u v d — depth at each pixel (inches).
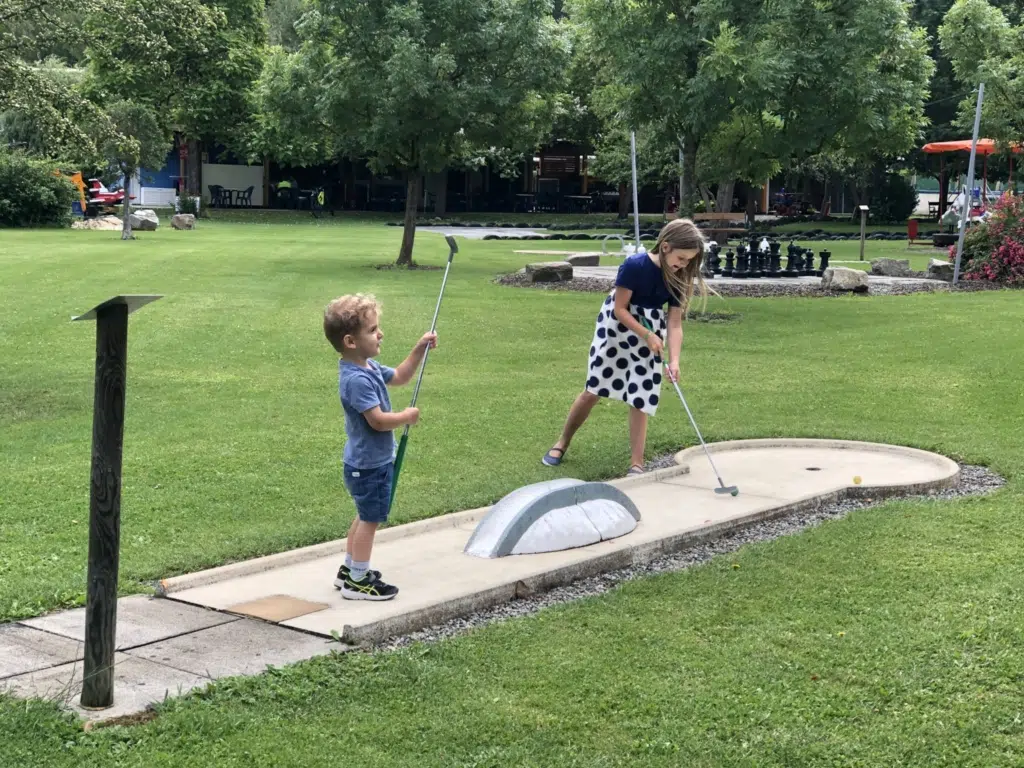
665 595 190.7
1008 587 192.1
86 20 391.5
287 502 249.1
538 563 204.4
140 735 137.0
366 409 178.5
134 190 2034.9
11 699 145.4
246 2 1761.8
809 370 431.5
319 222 1740.9
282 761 132.2
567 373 422.6
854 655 163.6
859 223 1754.4
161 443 303.9
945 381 405.4
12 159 1328.7
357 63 800.9
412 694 150.6
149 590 193.9
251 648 166.2
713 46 776.9
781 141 919.7
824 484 266.1
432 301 621.3
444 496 254.2
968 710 146.0
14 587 191.0
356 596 186.4
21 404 361.1
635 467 277.3
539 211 2127.2
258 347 470.0
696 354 469.7
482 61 821.2
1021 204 789.9
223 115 1780.3
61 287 660.1
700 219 936.9
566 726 142.0
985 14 941.8
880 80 874.1
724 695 150.6
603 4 831.7
